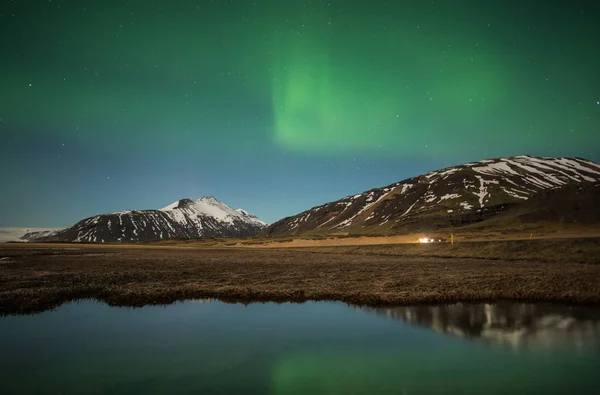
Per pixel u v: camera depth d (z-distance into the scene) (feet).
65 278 126.11
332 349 55.57
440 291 96.02
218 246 527.81
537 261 165.99
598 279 105.40
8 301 85.51
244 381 43.96
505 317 73.97
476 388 41.63
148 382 43.62
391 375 45.29
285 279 126.72
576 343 57.57
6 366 48.83
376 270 151.53
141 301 91.50
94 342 59.41
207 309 84.38
